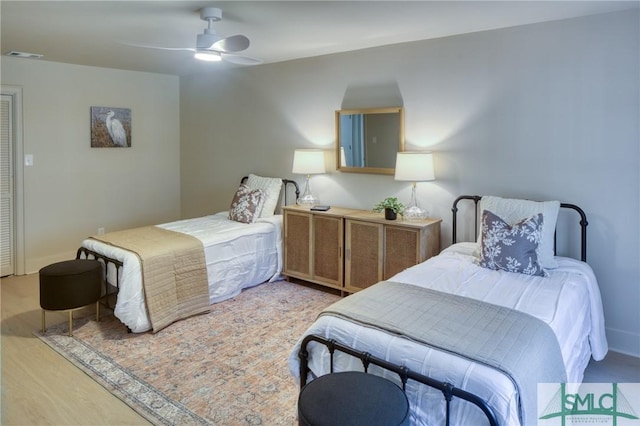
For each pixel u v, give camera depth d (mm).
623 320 3174
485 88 3631
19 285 4609
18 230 4895
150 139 6012
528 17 3184
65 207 5258
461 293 2562
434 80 3900
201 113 5969
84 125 5332
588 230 3252
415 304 2369
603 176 3160
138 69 5578
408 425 1663
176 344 3289
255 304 4086
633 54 2982
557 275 2883
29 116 4871
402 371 1861
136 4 2883
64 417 2426
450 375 1787
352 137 4469
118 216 5777
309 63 4742
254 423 2385
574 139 3256
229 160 5719
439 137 3926
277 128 5137
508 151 3566
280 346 3268
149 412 2473
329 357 2207
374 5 2891
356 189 4539
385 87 4203
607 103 3104
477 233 3764
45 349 3205
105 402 2568
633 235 3084
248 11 3027
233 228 4430
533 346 1939
